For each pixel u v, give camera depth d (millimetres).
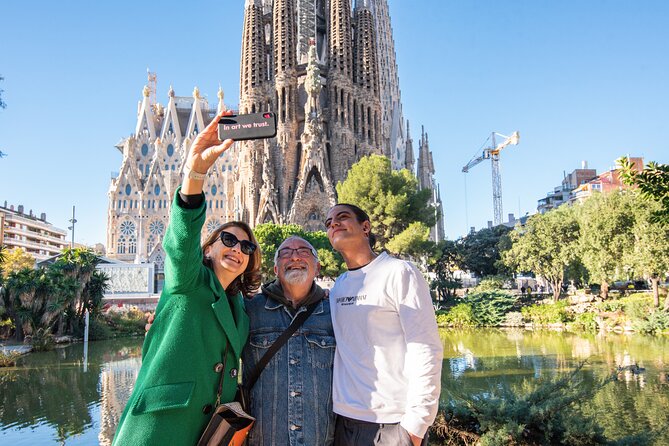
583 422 10633
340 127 103188
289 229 69125
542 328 54094
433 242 63125
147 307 77125
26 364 34438
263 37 110312
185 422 4180
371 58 111250
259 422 4871
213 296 4578
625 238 45875
